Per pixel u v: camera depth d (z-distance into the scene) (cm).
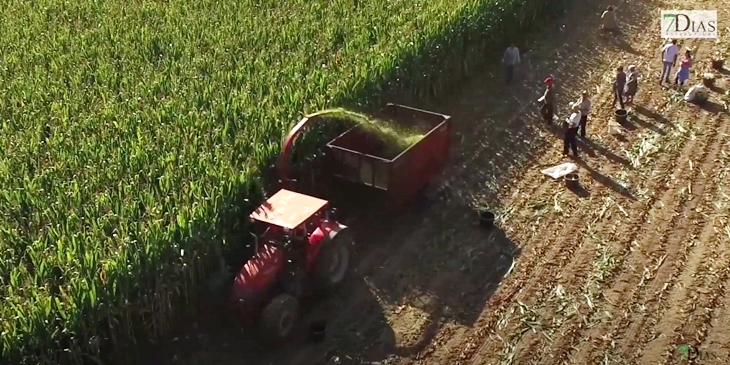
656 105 2773
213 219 1669
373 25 2736
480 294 1794
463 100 2781
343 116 2042
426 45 2592
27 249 1548
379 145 2097
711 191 2212
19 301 1412
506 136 2531
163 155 1870
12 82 2339
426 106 2673
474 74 2981
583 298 1772
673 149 2456
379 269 1880
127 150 1892
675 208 2127
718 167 2344
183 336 1662
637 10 3728
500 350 1623
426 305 1759
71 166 1842
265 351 1633
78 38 2688
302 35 2630
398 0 2995
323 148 2000
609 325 1689
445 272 1872
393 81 2427
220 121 2066
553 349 1622
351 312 1741
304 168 1975
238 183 1756
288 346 1645
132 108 2131
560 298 1773
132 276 1516
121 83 2306
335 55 2477
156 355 1611
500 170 2327
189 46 2558
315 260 1683
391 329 1686
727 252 1934
